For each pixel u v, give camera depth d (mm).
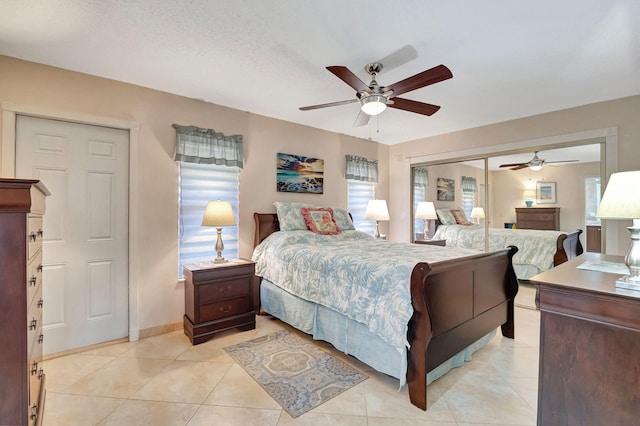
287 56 2270
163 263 2957
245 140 3520
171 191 3008
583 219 3396
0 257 1160
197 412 1779
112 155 2723
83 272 2594
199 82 2740
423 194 4828
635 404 1146
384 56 2246
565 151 3521
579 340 1271
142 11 1758
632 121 3016
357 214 4762
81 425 1666
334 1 1663
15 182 1172
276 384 2062
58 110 2441
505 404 1861
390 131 4387
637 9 1713
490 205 4102
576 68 2443
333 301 2359
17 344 1186
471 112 3527
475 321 2301
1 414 1157
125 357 2451
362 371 2234
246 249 3527
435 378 2070
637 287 1212
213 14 1784
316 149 4211
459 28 1907
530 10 1733
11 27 1905
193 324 2709
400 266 2018
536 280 1391
